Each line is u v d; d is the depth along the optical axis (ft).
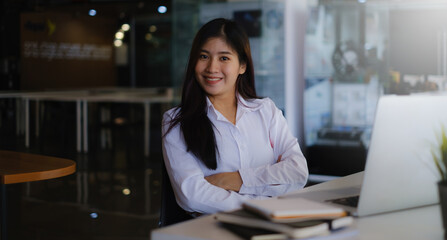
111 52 52.85
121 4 42.34
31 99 34.01
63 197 18.07
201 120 6.73
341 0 20.07
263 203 4.43
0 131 33.94
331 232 4.30
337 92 20.48
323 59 20.61
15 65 42.52
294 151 7.23
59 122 36.09
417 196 5.30
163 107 39.55
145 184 20.56
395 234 4.56
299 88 22.11
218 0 22.08
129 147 31.19
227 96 7.09
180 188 6.47
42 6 43.01
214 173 6.86
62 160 10.16
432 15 18.98
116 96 33.91
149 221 14.97
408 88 19.47
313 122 21.01
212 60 6.77
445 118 5.13
